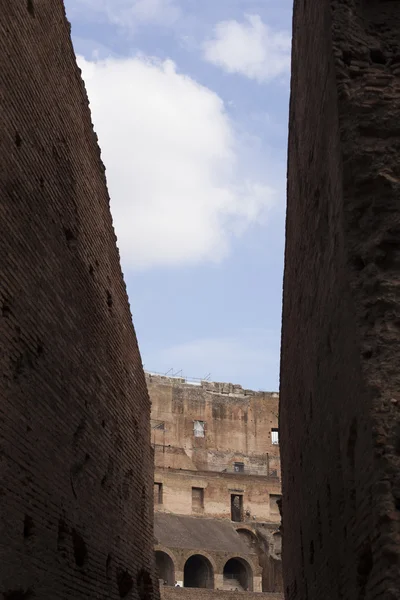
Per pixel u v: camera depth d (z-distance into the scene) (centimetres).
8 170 1345
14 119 1390
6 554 1220
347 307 1240
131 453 2088
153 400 9125
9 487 1250
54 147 1611
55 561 1427
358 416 1173
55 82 1652
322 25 1450
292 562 2209
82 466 1639
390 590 1002
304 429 1847
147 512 2225
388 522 1032
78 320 1680
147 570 2139
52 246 1541
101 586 1700
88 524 1648
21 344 1344
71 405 1589
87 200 1841
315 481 1681
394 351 1139
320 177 1512
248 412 9525
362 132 1278
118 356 2027
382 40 1362
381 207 1235
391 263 1205
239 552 7038
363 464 1145
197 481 8106
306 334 1748
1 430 1237
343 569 1348
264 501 8350
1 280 1280
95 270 1859
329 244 1415
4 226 1308
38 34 1555
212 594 5966
